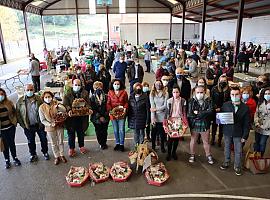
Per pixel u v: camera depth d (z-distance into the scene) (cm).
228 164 427
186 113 447
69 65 1209
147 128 524
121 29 2772
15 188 380
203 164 446
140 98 455
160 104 454
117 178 395
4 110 412
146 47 2138
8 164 436
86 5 2383
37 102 432
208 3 1544
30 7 2100
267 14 1675
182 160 462
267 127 410
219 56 1212
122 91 476
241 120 394
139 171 427
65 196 361
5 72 1384
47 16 2580
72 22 2839
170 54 1393
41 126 439
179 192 369
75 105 448
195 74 766
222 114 393
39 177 409
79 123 469
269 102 407
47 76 1356
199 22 2789
